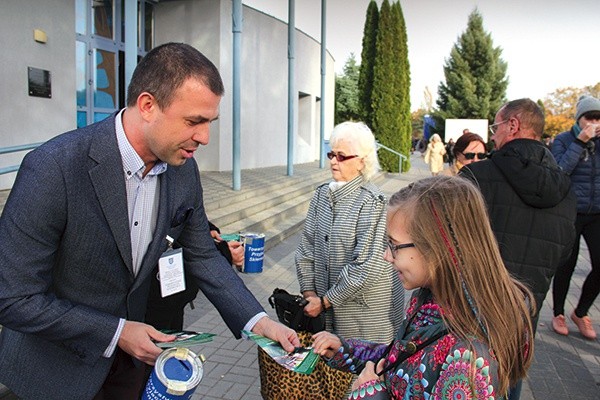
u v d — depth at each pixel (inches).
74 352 71.7
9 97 306.2
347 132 107.5
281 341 81.0
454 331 54.1
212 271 90.3
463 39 1584.6
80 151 69.2
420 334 57.8
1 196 290.0
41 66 327.0
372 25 848.9
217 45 522.6
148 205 76.5
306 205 458.3
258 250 130.9
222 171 547.2
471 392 51.5
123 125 71.7
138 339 71.4
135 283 77.0
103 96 441.1
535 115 108.7
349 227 106.3
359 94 876.6
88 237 70.2
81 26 412.5
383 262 102.0
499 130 113.1
